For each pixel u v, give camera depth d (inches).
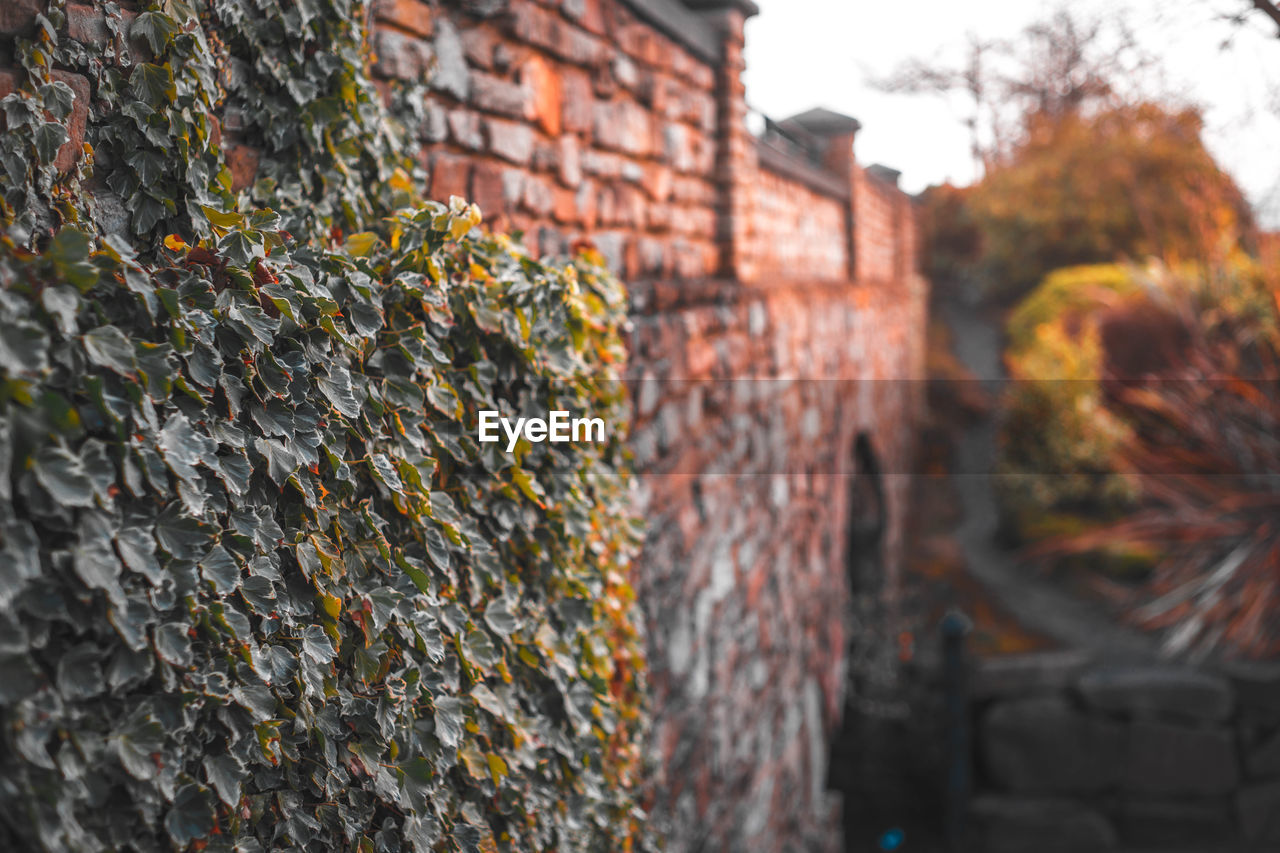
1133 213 585.6
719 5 164.4
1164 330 398.0
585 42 112.2
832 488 274.1
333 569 55.2
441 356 66.6
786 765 213.3
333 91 70.4
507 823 72.9
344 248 65.1
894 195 500.1
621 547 100.2
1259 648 306.8
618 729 99.3
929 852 326.0
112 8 51.4
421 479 63.3
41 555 38.3
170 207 54.3
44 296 38.9
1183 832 306.5
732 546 168.2
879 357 382.0
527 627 78.7
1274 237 327.6
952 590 389.7
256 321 50.6
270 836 50.8
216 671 46.3
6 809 35.8
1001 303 794.8
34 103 45.6
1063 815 311.1
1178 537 332.8
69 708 39.0
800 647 230.7
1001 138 668.1
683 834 137.6
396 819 60.1
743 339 172.4
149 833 43.2
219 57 60.9
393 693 58.5
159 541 43.3
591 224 115.6
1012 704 316.8
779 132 237.3
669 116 142.9
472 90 90.4
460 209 67.8
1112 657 321.4
